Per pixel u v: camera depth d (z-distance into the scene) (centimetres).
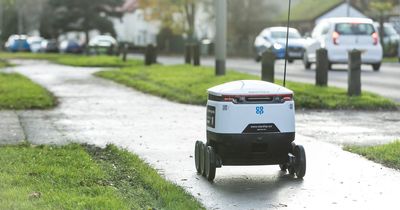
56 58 6206
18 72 3931
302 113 2034
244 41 8225
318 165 1243
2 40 12544
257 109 1079
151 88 2655
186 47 4275
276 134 1084
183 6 9069
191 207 927
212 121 1102
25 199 912
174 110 2094
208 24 9106
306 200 996
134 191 1019
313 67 4109
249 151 1089
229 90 1082
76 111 2073
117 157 1291
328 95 2239
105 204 893
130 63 4841
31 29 12988
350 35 3619
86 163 1184
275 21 7950
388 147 1369
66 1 10350
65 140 1510
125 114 1998
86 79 3388
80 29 10519
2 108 2116
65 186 1004
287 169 1190
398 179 1126
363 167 1221
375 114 2014
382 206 961
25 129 1688
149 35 11869
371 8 7850
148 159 1302
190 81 2789
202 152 1148
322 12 8144
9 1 4406
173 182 1098
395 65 4303
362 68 3925
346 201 989
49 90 2734
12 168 1119
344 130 1686
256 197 1016
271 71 2442
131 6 12294
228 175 1170
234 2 8125
